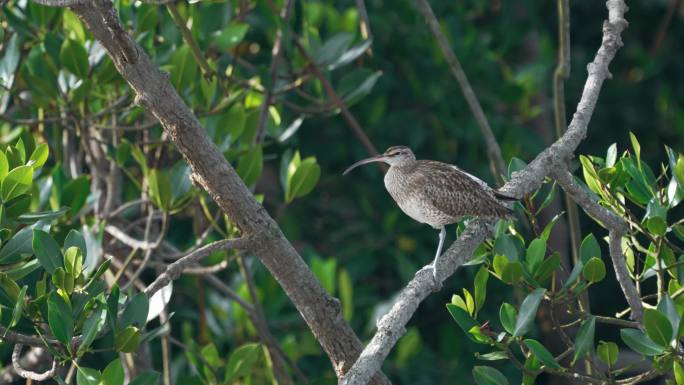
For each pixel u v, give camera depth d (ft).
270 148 53.67
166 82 26.86
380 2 53.42
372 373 23.84
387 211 53.11
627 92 60.59
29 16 41.01
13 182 28.30
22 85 43.45
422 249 53.11
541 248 29.32
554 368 27.78
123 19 40.83
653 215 29.50
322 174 54.85
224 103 39.83
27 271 28.35
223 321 48.62
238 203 27.96
